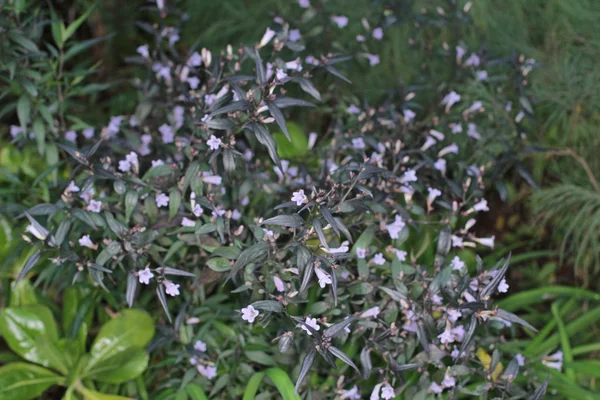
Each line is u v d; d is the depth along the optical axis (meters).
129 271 1.90
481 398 1.96
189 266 2.07
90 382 2.07
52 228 1.99
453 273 2.08
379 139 2.19
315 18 2.38
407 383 1.98
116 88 2.59
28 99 2.09
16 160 2.22
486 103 2.35
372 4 2.32
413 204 2.00
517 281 2.39
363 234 1.97
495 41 2.43
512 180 2.49
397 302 1.97
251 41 2.49
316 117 2.46
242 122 1.92
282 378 1.96
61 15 2.59
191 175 1.93
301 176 2.12
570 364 2.10
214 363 2.01
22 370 2.06
